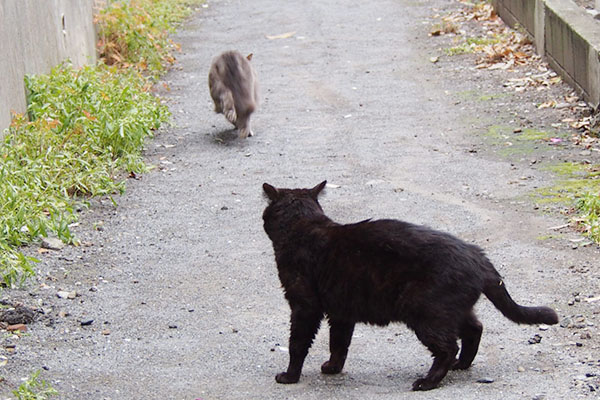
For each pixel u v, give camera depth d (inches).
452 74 812.6
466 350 326.6
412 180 562.3
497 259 438.9
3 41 572.7
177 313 398.0
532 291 400.8
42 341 365.7
